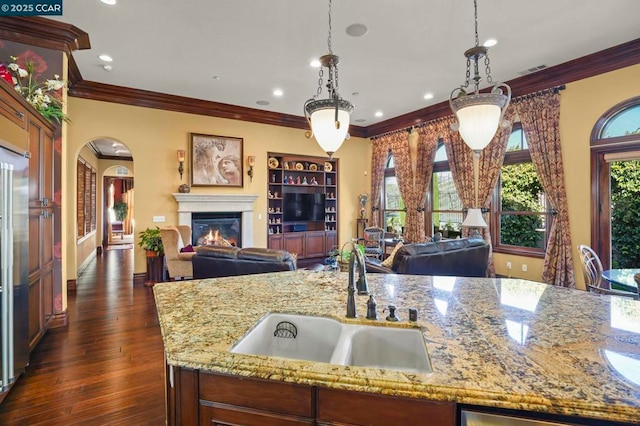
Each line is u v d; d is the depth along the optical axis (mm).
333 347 1479
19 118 2445
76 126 5266
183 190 6039
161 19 3424
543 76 4816
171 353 1123
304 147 7590
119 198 14195
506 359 1064
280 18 3400
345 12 3295
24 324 2420
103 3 3145
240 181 6750
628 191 4211
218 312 1546
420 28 3592
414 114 6883
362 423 972
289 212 7609
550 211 4938
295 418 1025
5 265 2084
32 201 2895
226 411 1086
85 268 7027
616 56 4113
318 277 2287
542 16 3377
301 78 5020
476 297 1794
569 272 4574
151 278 5531
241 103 6332
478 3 3150
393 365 1381
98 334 3445
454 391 896
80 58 4344
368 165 8375
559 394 868
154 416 2133
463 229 5883
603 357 1075
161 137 5969
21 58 3398
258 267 3434
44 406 2215
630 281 2811
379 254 6746
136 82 5219
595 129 4383
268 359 1078
